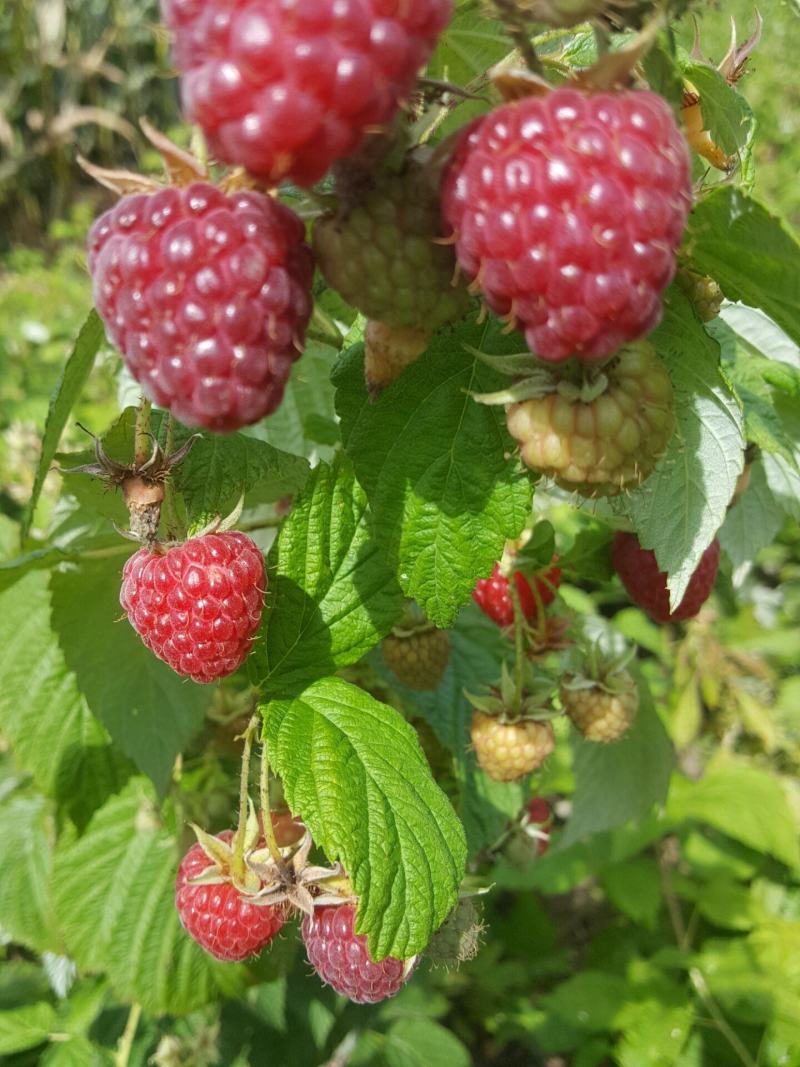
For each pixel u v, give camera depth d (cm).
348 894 12
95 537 15
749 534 17
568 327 8
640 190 8
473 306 10
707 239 10
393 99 7
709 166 12
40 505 24
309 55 7
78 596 15
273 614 12
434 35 7
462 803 17
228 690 17
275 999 23
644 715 19
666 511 11
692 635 29
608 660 16
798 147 57
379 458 11
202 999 18
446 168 8
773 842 27
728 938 29
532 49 8
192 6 7
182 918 13
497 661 17
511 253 8
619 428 9
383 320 9
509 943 32
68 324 51
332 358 16
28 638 18
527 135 8
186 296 8
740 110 11
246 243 8
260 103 7
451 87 8
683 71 11
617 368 9
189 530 11
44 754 17
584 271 8
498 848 18
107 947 18
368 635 13
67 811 17
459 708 17
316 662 12
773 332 15
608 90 8
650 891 28
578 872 28
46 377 47
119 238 8
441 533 11
